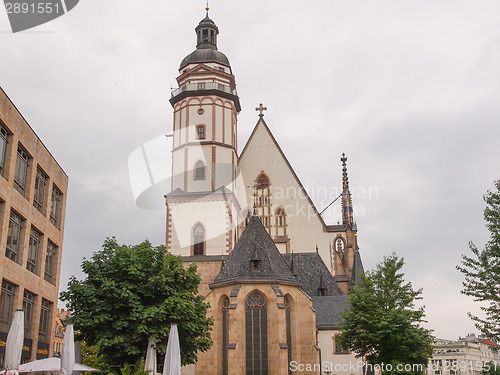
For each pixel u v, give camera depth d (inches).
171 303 1307.8
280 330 1930.4
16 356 909.8
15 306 1331.2
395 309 1540.4
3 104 1210.6
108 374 1200.2
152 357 1239.5
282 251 2664.9
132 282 1373.0
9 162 1268.5
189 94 2586.1
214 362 1999.3
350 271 2659.9
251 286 2007.9
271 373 1920.5
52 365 1080.8
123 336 1302.9
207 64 2650.1
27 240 1405.0
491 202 1316.4
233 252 2160.4
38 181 1540.4
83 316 1320.1
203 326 1460.4
